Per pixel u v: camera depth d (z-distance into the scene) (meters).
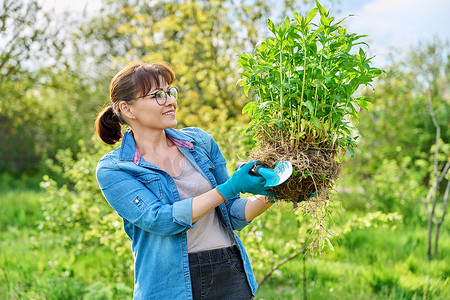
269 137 1.71
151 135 1.80
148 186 1.73
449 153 7.33
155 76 1.72
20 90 8.18
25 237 6.52
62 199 4.75
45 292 3.96
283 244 4.65
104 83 12.65
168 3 7.14
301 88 1.65
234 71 6.44
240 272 1.81
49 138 13.84
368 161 8.75
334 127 1.69
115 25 10.93
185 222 1.58
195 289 1.71
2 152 14.98
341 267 4.57
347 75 1.67
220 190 1.60
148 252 1.76
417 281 4.11
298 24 1.66
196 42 6.86
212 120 5.95
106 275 4.48
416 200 6.99
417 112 9.27
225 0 6.64
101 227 4.13
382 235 5.81
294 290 4.04
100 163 1.76
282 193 1.64
